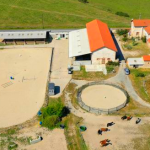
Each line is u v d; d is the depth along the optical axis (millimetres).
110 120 53188
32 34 86062
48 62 75062
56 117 52281
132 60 71438
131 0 141500
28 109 56844
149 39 82562
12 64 74062
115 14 120500
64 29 98812
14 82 66125
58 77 67688
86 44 77375
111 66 71750
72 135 49969
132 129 50812
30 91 62719
